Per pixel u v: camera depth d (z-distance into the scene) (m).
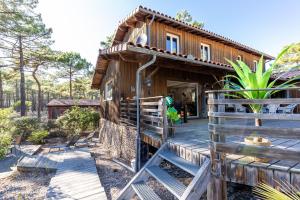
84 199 4.75
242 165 2.71
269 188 2.27
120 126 8.57
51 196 4.90
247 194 4.62
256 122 2.66
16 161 9.35
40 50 20.55
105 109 12.30
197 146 3.93
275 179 2.45
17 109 31.91
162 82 8.41
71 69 30.34
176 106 9.73
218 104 2.87
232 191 4.81
